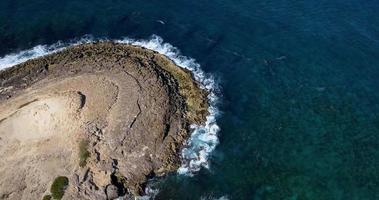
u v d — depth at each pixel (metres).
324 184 58.91
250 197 57.28
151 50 73.81
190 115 65.12
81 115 61.75
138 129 61.41
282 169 60.34
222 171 59.62
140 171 58.25
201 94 68.00
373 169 60.62
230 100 67.94
